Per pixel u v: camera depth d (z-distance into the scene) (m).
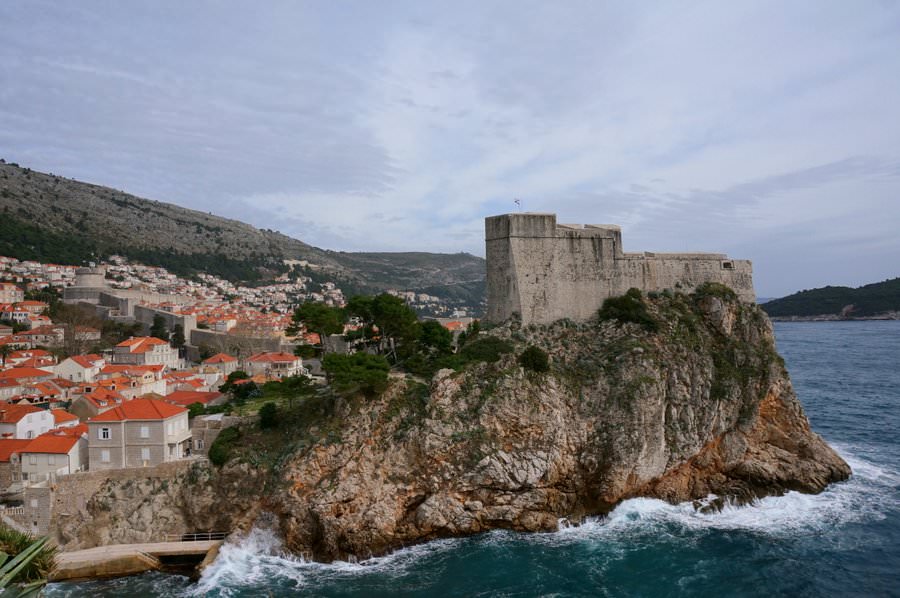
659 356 73.62
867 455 86.75
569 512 66.19
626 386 69.81
